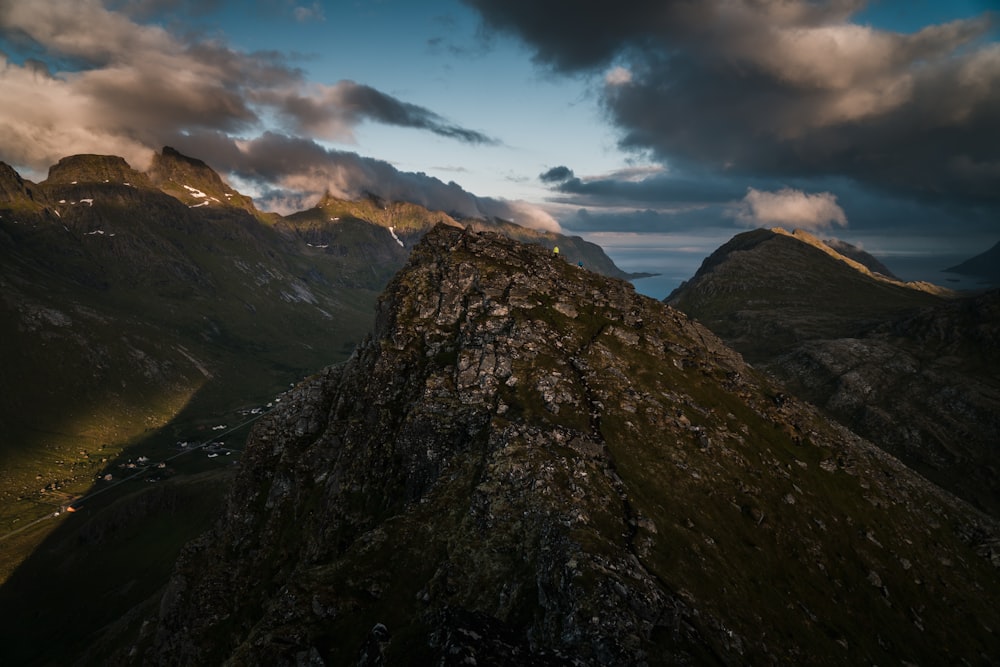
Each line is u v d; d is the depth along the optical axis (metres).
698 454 111.00
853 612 93.00
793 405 157.50
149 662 122.50
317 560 105.00
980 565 126.38
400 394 127.19
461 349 130.38
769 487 112.31
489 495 83.81
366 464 115.56
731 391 147.00
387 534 86.38
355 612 73.44
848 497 125.38
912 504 137.25
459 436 108.00
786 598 85.81
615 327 152.62
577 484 84.81
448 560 76.56
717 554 85.00
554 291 161.50
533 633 60.19
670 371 142.62
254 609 107.56
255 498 136.88
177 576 129.25
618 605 58.19
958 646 97.00
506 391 117.00
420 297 151.25
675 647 57.50
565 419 109.25
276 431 148.12
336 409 138.62
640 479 96.25
